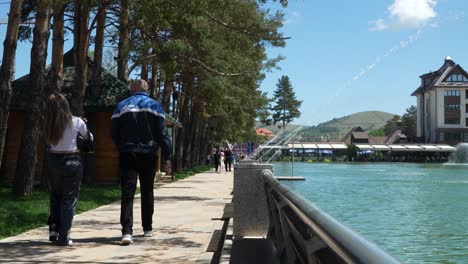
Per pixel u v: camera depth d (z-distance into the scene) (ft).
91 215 34.73
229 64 72.95
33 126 45.75
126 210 22.84
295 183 96.37
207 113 127.13
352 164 291.58
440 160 372.58
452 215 43.45
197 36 51.16
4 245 22.24
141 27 52.42
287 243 14.08
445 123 384.47
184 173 120.67
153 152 23.45
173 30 47.85
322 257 7.13
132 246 22.15
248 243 20.27
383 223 38.37
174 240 23.80
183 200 47.78
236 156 215.51
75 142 22.44
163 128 23.54
